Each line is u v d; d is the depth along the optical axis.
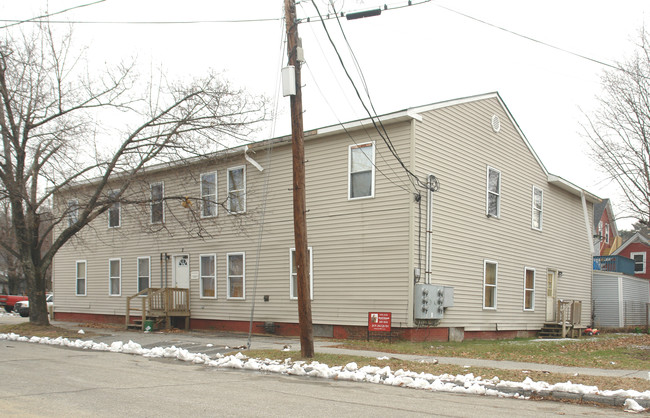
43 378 10.06
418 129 17.20
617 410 8.22
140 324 21.78
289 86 12.35
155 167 22.97
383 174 17.53
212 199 22.28
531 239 23.52
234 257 21.39
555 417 7.63
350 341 16.77
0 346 15.77
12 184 18.78
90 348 15.69
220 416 7.16
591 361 13.52
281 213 19.95
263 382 10.10
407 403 8.37
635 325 31.64
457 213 18.80
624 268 36.12
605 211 48.44
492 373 10.69
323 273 18.58
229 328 21.09
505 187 21.86
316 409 7.74
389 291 17.00
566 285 26.44
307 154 19.42
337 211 18.45
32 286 20.08
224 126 18.98
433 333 17.44
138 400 8.10
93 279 26.56
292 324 19.16
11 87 18.59
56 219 21.34
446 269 18.02
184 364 12.62
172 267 23.33
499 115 21.80
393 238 17.09
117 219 25.89
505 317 21.30
